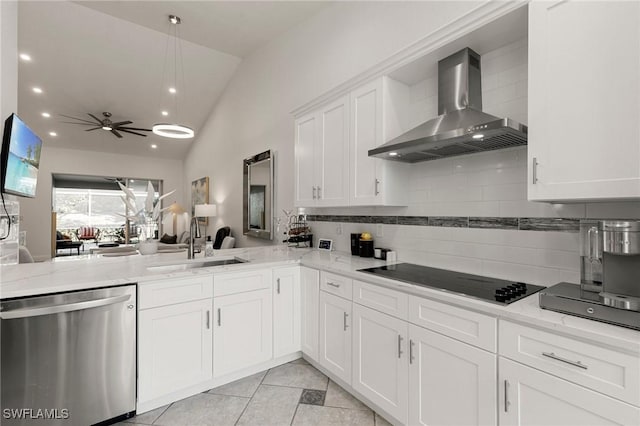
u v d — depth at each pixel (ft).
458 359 4.44
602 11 3.62
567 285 4.37
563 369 3.39
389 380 5.51
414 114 7.36
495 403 4.00
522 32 5.32
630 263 3.56
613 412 3.03
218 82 18.78
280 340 7.66
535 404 3.62
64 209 27.22
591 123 3.69
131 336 5.65
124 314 5.58
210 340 6.56
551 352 3.49
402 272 6.23
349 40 9.44
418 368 5.01
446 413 4.59
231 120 18.22
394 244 7.91
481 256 6.02
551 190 4.03
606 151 3.58
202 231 23.20
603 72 3.60
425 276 5.84
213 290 6.61
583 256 4.00
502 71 5.79
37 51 14.90
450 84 6.07
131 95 19.17
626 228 3.36
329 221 10.23
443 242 6.73
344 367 6.57
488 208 5.95
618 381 3.01
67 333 5.08
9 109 7.73
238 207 17.25
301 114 9.54
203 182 22.97
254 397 6.45
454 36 5.56
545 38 4.11
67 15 13.12
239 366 6.98
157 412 5.96
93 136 23.90
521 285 5.05
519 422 3.76
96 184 28.68
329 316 7.02
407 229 7.56
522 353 3.74
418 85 7.29
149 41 15.02
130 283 5.69
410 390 5.13
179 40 15.07
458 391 4.43
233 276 6.90
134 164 28.02
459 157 6.47
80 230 27.99
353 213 9.27
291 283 7.88
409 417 5.14
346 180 7.84
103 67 16.57
